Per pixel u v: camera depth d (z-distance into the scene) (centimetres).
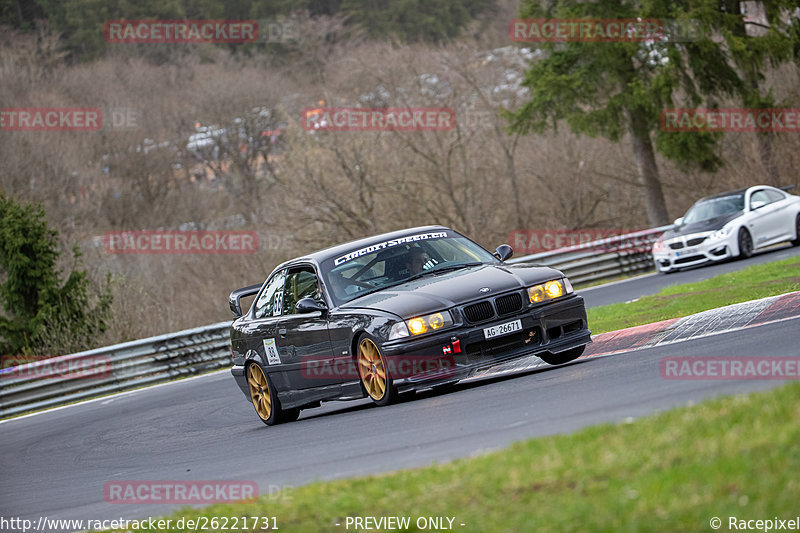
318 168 13862
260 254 14338
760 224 8038
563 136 15338
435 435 2564
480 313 3300
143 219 19450
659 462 1653
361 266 3731
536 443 1975
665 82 11638
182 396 6006
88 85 19962
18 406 7219
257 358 4047
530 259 8806
